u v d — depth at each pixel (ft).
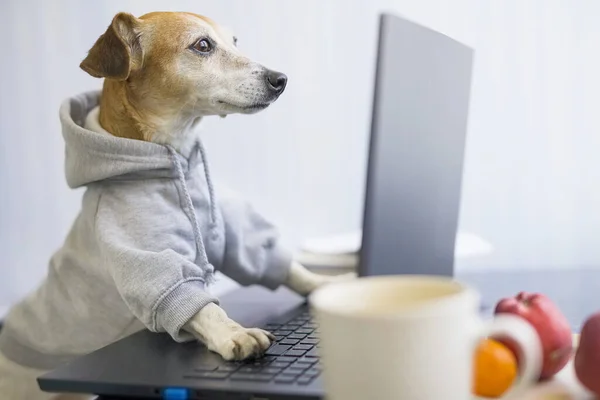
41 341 5.18
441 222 4.07
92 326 4.92
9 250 9.55
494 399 2.42
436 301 1.87
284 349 3.37
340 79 9.00
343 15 8.91
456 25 8.48
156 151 4.60
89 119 5.21
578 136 8.32
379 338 1.79
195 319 3.76
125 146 4.53
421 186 3.81
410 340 1.79
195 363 3.23
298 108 9.11
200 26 5.35
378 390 1.81
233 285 9.18
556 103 8.33
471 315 1.87
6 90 9.40
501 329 2.39
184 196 4.65
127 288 4.02
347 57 8.96
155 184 4.61
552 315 2.65
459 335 1.83
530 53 8.33
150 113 5.17
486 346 2.38
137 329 4.83
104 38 5.02
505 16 8.35
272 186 9.25
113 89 5.13
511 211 8.51
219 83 5.29
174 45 5.21
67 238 5.10
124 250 4.16
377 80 3.37
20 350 5.32
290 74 9.07
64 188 9.45
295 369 2.99
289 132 9.16
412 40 3.60
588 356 2.39
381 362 1.80
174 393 2.80
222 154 9.30
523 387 2.42
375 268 3.46
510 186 8.50
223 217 5.16
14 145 9.46
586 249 8.39
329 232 9.23
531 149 8.42
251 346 3.23
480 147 8.50
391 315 1.78
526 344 2.37
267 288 5.42
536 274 6.17
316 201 9.21
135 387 2.89
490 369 2.35
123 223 4.43
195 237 4.61
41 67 9.33
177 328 3.74
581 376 2.43
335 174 9.14
